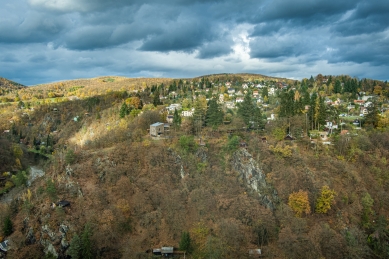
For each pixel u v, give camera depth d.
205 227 97.88
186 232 92.88
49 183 103.88
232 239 92.25
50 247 92.00
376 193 112.44
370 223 102.75
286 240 89.69
